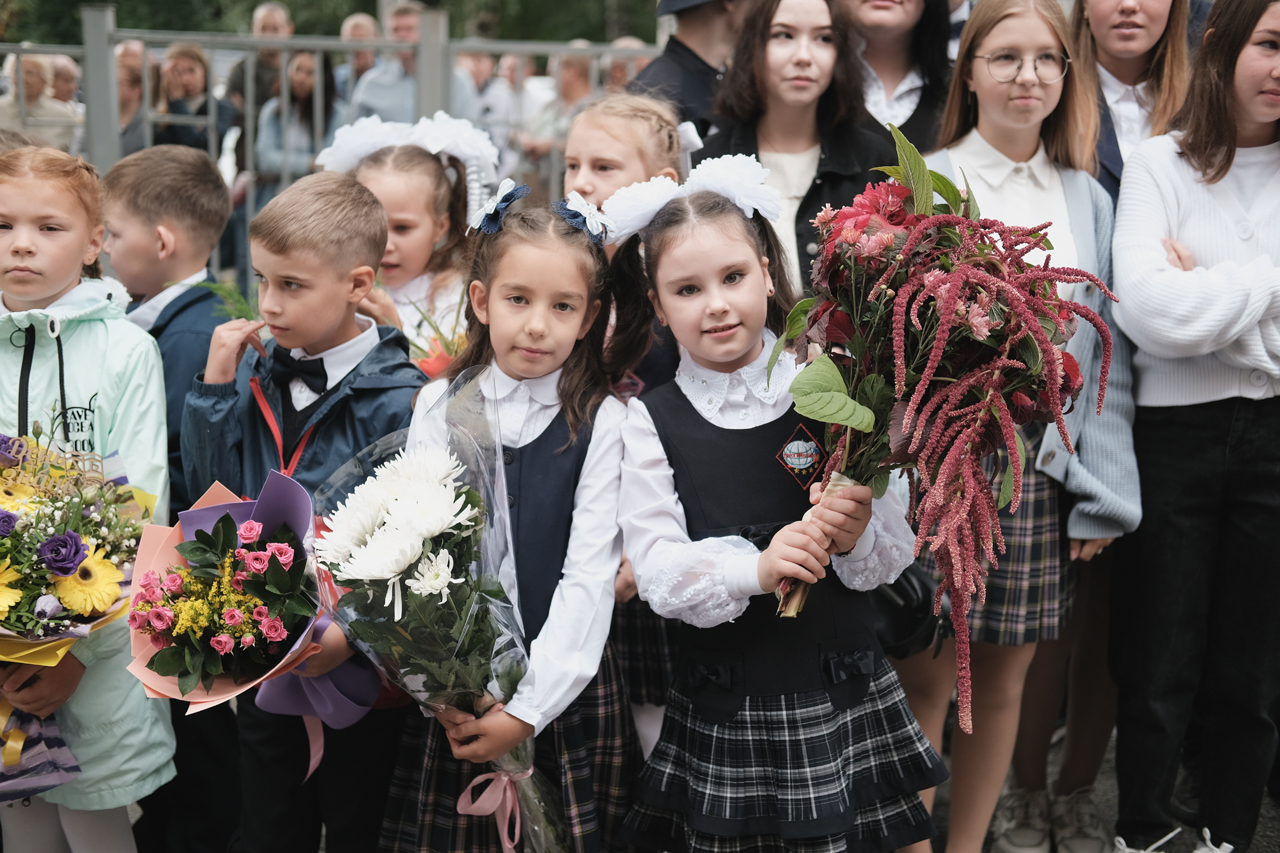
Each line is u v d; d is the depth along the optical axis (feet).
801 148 9.66
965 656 5.51
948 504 5.45
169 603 6.25
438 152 10.41
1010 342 5.35
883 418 5.91
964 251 5.53
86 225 7.99
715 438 6.85
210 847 8.41
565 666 6.44
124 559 7.17
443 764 6.82
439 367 8.48
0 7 32.65
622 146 8.82
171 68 17.67
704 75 11.69
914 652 7.72
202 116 17.85
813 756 6.40
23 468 7.12
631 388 7.86
